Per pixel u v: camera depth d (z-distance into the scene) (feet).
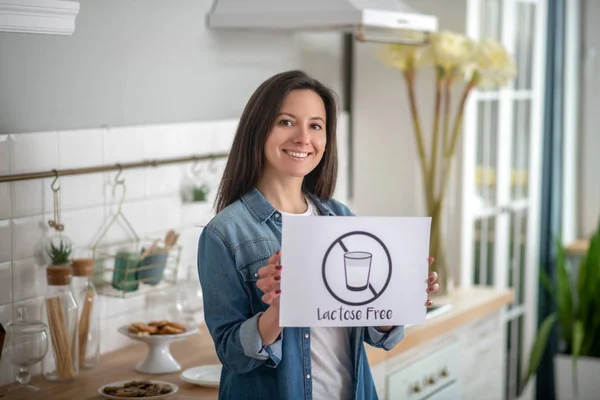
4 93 7.39
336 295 5.60
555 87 15.15
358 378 6.11
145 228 8.86
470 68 10.60
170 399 7.04
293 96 6.04
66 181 7.91
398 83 12.07
